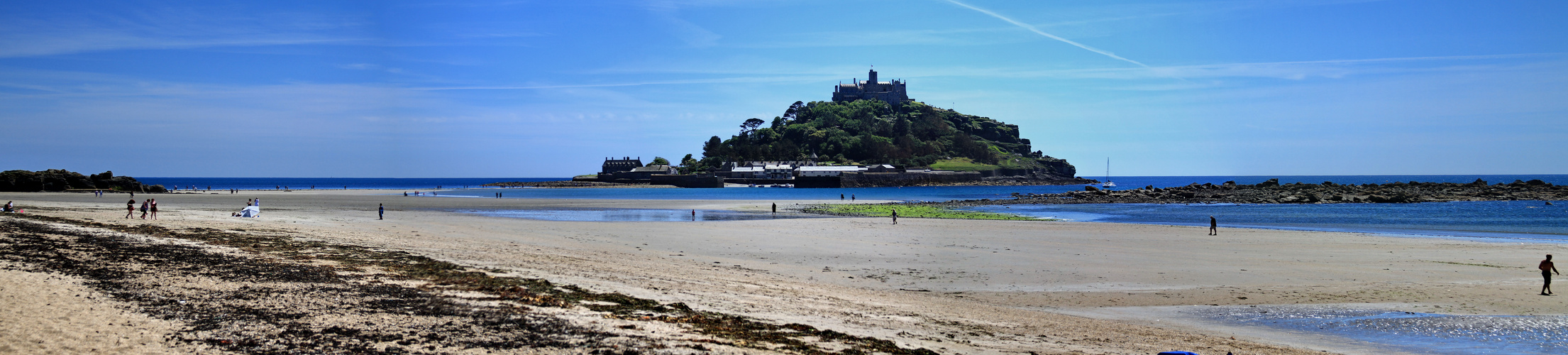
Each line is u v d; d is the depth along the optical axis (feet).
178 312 44.80
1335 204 274.36
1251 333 52.49
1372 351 47.78
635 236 128.36
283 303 48.55
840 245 114.01
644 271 76.33
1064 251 106.32
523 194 445.78
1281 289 71.97
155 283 54.54
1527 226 164.66
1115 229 147.33
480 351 37.63
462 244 102.32
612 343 40.06
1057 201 308.81
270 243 91.71
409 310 47.70
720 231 139.13
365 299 51.01
